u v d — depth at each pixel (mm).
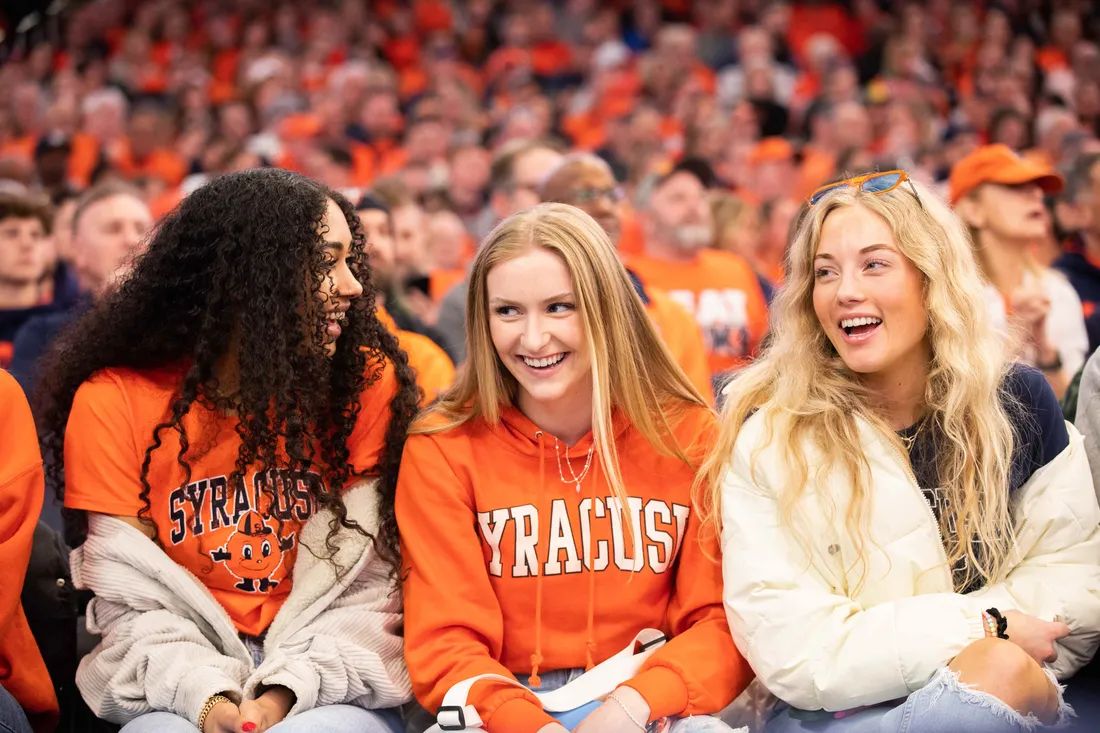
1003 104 8039
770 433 2066
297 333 2082
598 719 1899
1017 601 2008
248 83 9016
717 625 2066
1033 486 2080
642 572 2105
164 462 2125
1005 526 2045
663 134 8656
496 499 2113
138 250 2285
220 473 2135
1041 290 3717
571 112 9273
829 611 1959
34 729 2174
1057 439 2098
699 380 3494
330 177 6859
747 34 9695
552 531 2104
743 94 9031
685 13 10539
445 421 2160
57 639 2270
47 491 2926
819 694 1922
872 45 9477
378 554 2158
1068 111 7938
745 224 5266
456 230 5906
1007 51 9305
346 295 2135
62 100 8570
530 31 10250
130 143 8039
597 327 2076
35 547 2256
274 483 2100
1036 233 3717
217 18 10414
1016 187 3699
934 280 2047
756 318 4578
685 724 1938
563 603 2104
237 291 2074
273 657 2033
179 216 2152
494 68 9906
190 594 2084
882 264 2035
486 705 1920
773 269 5777
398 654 2123
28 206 3895
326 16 10273
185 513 2123
